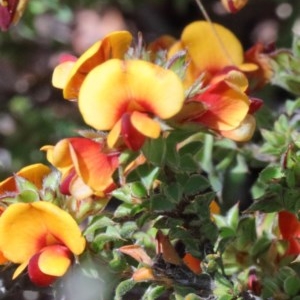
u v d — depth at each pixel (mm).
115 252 406
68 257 399
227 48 442
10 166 541
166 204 398
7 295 417
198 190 399
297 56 445
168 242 406
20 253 400
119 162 390
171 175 399
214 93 393
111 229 405
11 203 404
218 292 406
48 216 398
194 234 404
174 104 385
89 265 404
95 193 397
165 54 403
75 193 395
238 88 392
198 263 417
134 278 404
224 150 451
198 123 391
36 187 407
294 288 406
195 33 438
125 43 397
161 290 406
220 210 447
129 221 404
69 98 396
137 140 384
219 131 394
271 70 447
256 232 418
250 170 474
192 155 405
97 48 392
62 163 395
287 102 452
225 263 415
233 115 393
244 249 416
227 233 413
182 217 402
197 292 407
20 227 399
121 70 386
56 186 405
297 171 410
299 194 411
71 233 398
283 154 413
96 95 387
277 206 412
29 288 416
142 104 387
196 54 438
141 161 394
